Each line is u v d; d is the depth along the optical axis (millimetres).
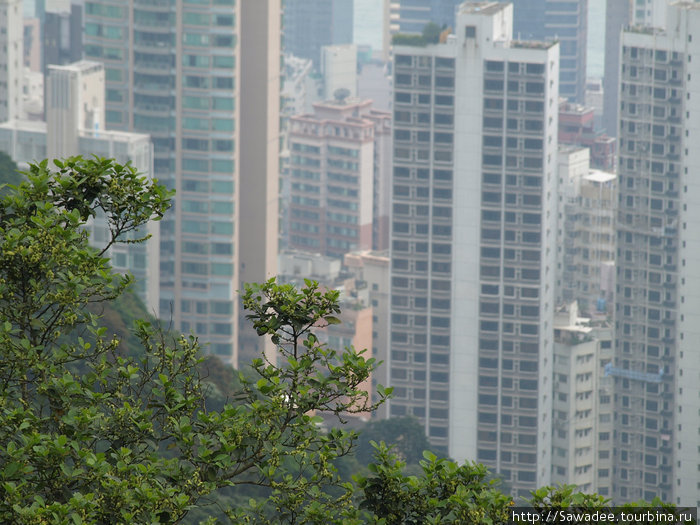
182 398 39531
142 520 35812
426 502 37406
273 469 38812
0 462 37594
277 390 39219
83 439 37750
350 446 39719
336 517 38531
